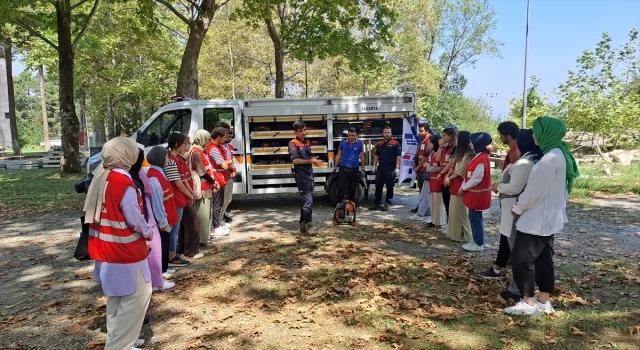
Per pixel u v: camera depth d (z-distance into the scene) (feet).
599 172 46.32
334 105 32.07
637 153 53.98
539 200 12.95
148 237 10.85
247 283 17.04
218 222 24.44
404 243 22.59
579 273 17.63
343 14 56.80
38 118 239.09
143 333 13.04
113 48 76.33
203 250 21.59
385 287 16.25
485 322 13.35
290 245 22.36
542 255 13.65
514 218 15.02
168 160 18.15
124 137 10.72
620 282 16.51
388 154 31.22
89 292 16.52
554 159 12.67
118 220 10.33
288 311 14.48
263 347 12.14
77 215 31.83
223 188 24.63
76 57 73.67
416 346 12.00
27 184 47.85
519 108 64.85
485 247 21.85
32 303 15.52
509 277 17.12
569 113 54.08
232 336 12.77
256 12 51.24
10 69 98.84
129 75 91.76
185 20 42.47
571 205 32.37
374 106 32.30
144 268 10.98
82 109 118.93
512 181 14.30
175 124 31.58
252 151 31.81
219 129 23.65
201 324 13.61
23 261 20.59
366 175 33.47
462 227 22.45
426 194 27.73
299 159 23.79
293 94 105.19
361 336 12.67
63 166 56.85
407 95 32.45
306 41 56.59
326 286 16.58
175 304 15.16
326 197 38.68
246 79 92.99
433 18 111.34
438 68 117.60
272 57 94.58
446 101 105.19
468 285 16.33
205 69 92.79
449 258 19.89
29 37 62.75
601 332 12.47
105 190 10.30
